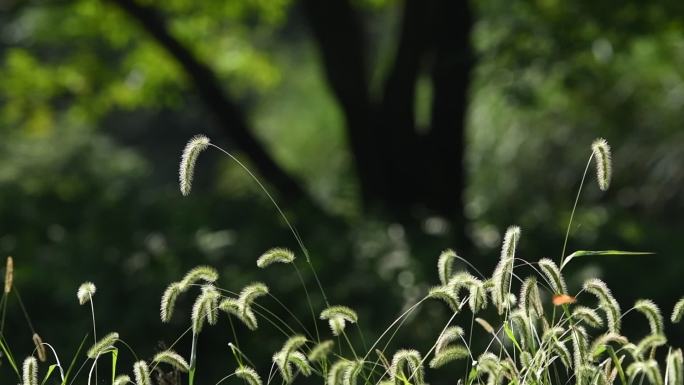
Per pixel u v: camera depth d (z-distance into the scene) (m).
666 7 11.91
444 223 12.83
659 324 3.92
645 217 16.22
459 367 9.02
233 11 16.14
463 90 13.36
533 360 4.07
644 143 16.41
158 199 14.23
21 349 10.32
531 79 12.88
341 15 13.20
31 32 16.09
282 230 12.55
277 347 10.30
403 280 11.00
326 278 11.26
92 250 11.91
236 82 20.97
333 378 3.84
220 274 11.29
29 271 11.23
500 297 4.06
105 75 16.17
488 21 13.16
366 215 13.27
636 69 16.27
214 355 10.51
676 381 3.56
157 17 14.02
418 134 13.55
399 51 13.06
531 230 12.61
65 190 15.45
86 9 15.26
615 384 5.88
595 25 12.09
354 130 13.57
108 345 4.27
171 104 16.38
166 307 4.13
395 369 4.09
